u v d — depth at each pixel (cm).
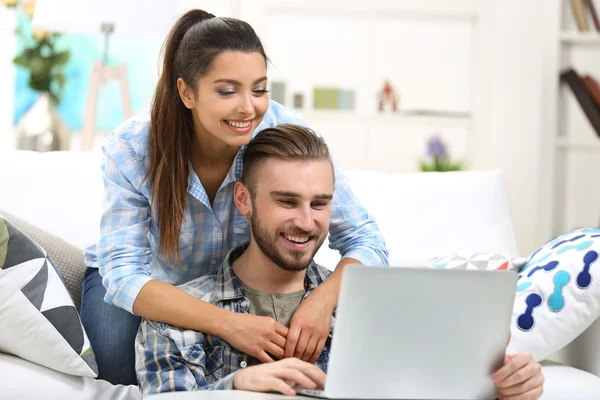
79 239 214
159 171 167
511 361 127
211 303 162
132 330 183
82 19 287
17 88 409
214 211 175
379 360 114
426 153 398
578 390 169
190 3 393
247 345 149
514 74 382
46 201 215
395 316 112
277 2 395
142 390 151
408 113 397
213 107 155
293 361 134
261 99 158
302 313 152
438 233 219
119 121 411
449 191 223
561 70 382
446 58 400
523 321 177
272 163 151
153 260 181
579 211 389
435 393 119
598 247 177
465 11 396
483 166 396
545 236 375
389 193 222
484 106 396
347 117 397
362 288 110
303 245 152
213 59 154
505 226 223
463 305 116
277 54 397
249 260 163
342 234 183
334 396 113
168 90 166
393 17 399
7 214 194
